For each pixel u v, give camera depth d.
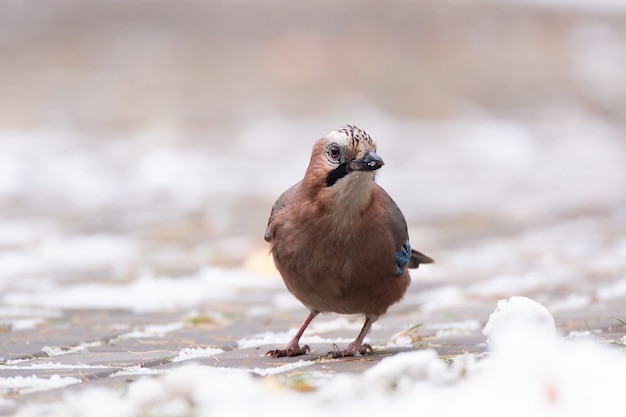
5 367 6.02
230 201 17.80
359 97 29.77
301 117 27.02
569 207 17.02
